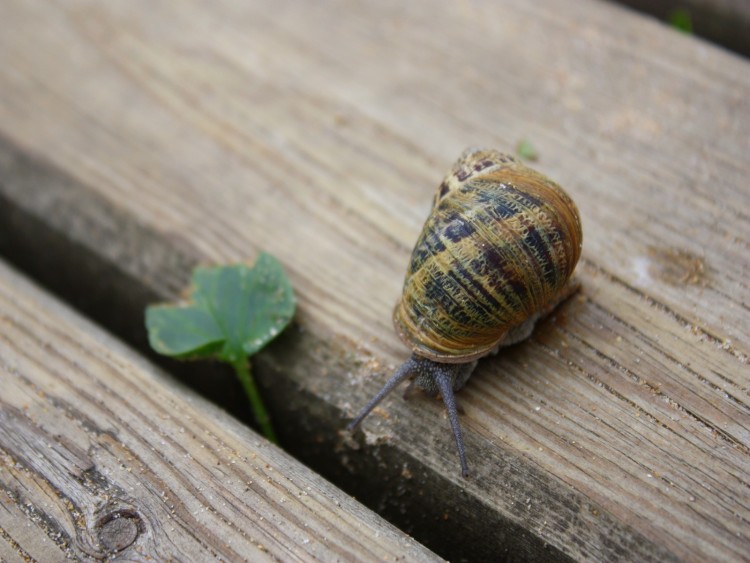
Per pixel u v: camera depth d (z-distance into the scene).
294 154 0.14
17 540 0.09
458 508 0.10
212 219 0.14
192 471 0.10
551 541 0.09
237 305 0.12
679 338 0.11
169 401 0.11
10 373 0.11
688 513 0.09
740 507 0.09
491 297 0.10
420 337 0.10
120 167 0.14
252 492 0.09
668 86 0.14
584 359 0.11
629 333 0.11
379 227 0.13
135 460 0.10
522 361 0.11
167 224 0.14
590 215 0.12
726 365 0.10
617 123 0.14
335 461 0.11
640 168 0.13
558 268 0.10
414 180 0.14
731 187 0.13
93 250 0.14
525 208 0.10
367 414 0.11
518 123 0.14
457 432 0.10
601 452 0.10
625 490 0.09
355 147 0.14
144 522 0.09
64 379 0.11
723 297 0.11
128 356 0.11
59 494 0.09
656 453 0.10
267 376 0.12
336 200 0.13
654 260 0.12
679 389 0.10
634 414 0.10
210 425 0.10
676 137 0.13
